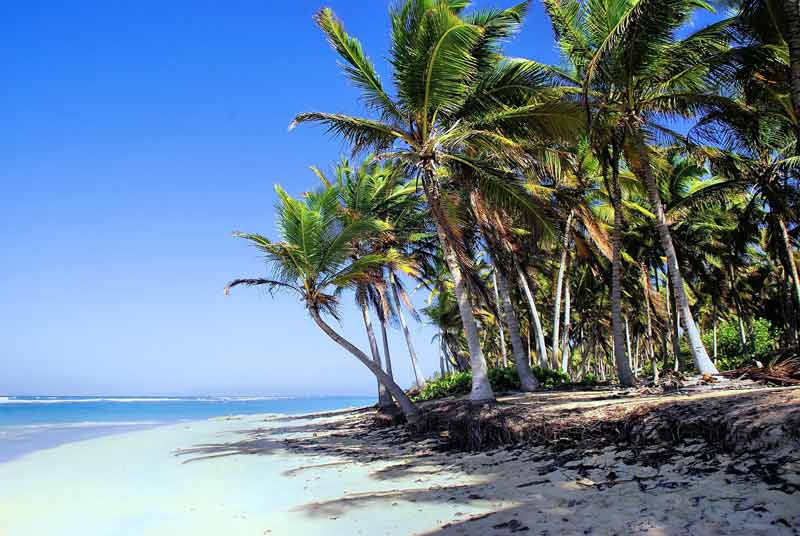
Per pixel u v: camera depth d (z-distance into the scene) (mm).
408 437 13641
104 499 8133
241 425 24734
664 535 4430
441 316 34219
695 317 34406
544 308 35312
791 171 17812
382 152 13227
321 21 12648
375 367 14859
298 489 8258
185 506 7449
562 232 18438
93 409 55688
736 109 13602
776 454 5605
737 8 12828
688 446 6809
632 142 14594
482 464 8742
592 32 13992
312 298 15258
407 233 22875
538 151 14680
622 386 14703
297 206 14695
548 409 10203
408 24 12195
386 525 5801
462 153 13766
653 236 23766
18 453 14289
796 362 10781
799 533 4051
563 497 6023
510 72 13172
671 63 13305
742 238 21438
